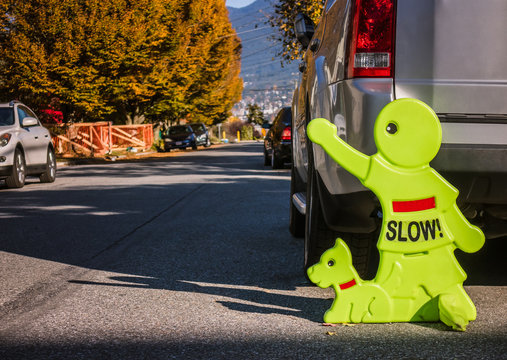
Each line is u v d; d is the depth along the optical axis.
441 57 3.30
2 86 26.48
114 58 27.23
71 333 3.33
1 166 12.50
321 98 3.84
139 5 29.06
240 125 98.06
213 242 6.11
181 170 17.86
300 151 5.34
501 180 3.29
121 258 5.44
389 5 3.31
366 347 2.97
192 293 4.14
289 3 19.73
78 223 7.68
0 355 2.99
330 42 3.89
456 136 3.27
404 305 3.31
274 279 4.49
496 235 3.63
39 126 14.62
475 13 3.30
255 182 12.91
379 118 3.17
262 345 3.05
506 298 3.82
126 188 12.35
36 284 4.52
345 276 3.31
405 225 3.24
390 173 3.21
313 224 4.07
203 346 3.06
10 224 7.74
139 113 38.69
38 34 26.14
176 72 36.72
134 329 3.37
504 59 3.31
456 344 2.97
